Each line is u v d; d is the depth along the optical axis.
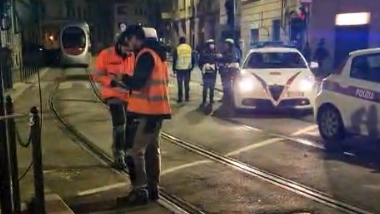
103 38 70.94
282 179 6.39
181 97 15.05
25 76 24.56
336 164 7.13
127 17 68.69
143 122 5.40
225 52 14.51
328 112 8.61
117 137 7.12
